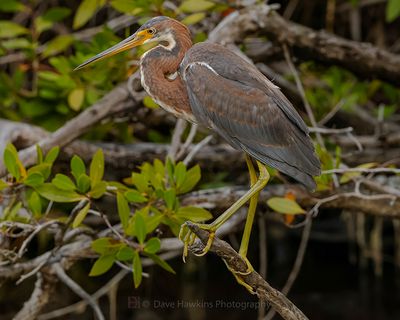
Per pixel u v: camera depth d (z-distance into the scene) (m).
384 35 13.88
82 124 9.67
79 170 7.89
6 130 9.90
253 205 6.91
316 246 14.98
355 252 14.89
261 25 10.24
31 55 10.83
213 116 7.05
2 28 10.62
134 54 9.92
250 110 6.96
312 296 14.73
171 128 11.52
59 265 8.75
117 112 9.85
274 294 6.61
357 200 9.54
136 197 7.99
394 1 11.09
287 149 6.95
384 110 12.10
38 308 8.81
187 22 9.47
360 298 14.66
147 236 9.22
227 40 10.08
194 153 9.52
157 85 7.24
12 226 7.99
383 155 11.14
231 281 14.54
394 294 14.63
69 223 8.09
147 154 10.51
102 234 8.69
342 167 9.50
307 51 10.64
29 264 8.61
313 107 11.96
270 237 14.74
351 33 13.73
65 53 12.22
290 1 13.14
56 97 10.99
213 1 9.59
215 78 7.04
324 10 13.65
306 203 9.50
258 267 14.71
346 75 12.41
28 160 9.30
